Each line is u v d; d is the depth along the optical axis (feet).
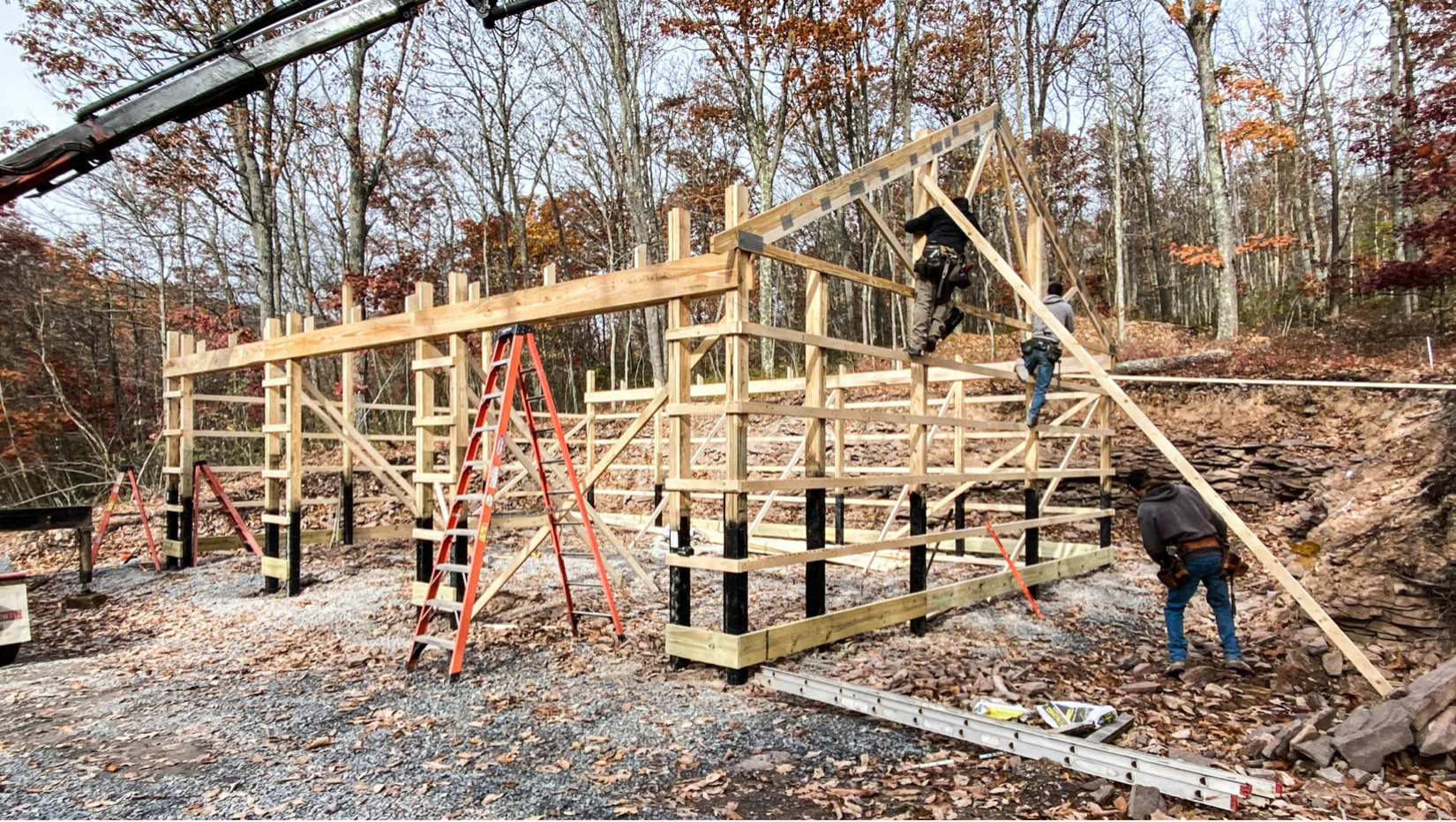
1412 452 24.26
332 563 32.30
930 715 14.11
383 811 11.15
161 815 11.10
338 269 90.53
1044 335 26.55
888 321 88.48
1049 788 12.12
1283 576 15.96
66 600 25.98
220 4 56.90
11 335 67.87
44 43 54.19
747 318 17.02
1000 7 76.13
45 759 13.20
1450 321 48.85
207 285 80.94
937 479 22.61
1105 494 31.19
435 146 91.71
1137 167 113.39
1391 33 60.70
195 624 23.27
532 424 20.75
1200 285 110.52
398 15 18.85
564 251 95.20
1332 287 56.90
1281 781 12.37
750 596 25.41
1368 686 16.10
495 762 12.90
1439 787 12.09
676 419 18.31
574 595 25.26
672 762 12.91
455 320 22.75
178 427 34.65
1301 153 87.66
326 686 17.06
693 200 95.20
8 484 62.34
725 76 70.38
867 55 75.66
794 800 11.59
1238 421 36.24
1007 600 25.22
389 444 49.34
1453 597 17.12
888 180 20.76
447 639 19.94
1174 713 15.67
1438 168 43.39
